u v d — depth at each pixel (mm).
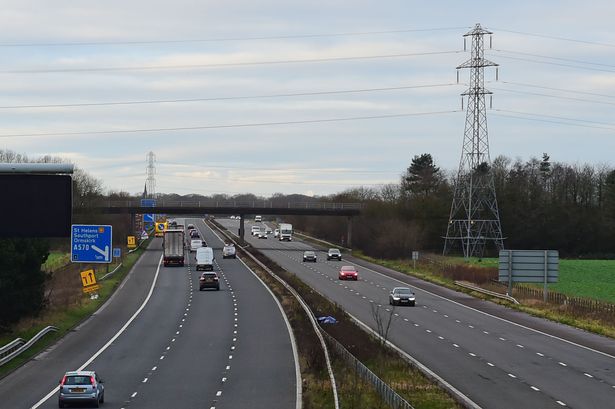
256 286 123188
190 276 138500
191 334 77125
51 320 83625
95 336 76312
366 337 69750
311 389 50406
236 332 78188
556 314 90750
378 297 108375
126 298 108562
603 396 48562
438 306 100188
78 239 97812
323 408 44688
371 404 44125
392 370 56312
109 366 60562
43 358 64438
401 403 39531
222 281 130500
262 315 90875
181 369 59094
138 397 49125
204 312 93812
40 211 37594
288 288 111188
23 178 37531
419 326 81312
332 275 141000
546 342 72000
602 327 81062
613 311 92688
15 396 49594
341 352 59344
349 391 47531
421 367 58688
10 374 57531
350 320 81438
